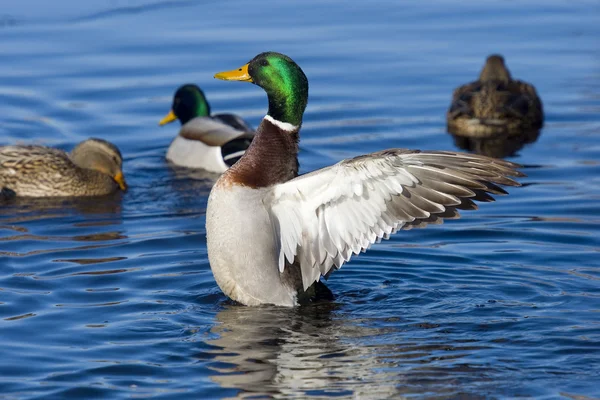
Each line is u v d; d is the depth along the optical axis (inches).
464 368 364.8
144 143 767.1
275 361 372.8
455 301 440.1
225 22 1018.1
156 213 601.3
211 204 423.8
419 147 729.6
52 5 1077.1
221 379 357.1
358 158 387.5
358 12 1062.4
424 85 861.2
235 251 419.2
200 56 912.3
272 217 418.6
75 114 798.5
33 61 904.3
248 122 796.6
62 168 649.0
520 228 548.4
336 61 907.4
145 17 1036.5
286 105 434.0
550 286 458.0
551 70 898.7
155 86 855.1
